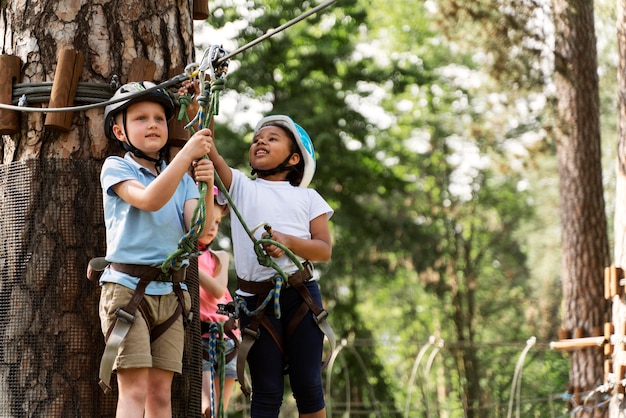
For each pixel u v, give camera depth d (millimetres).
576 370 11727
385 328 27188
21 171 4512
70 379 4379
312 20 19625
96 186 4484
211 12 18734
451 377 22844
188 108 4617
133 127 4141
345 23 20891
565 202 12570
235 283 18625
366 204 23156
